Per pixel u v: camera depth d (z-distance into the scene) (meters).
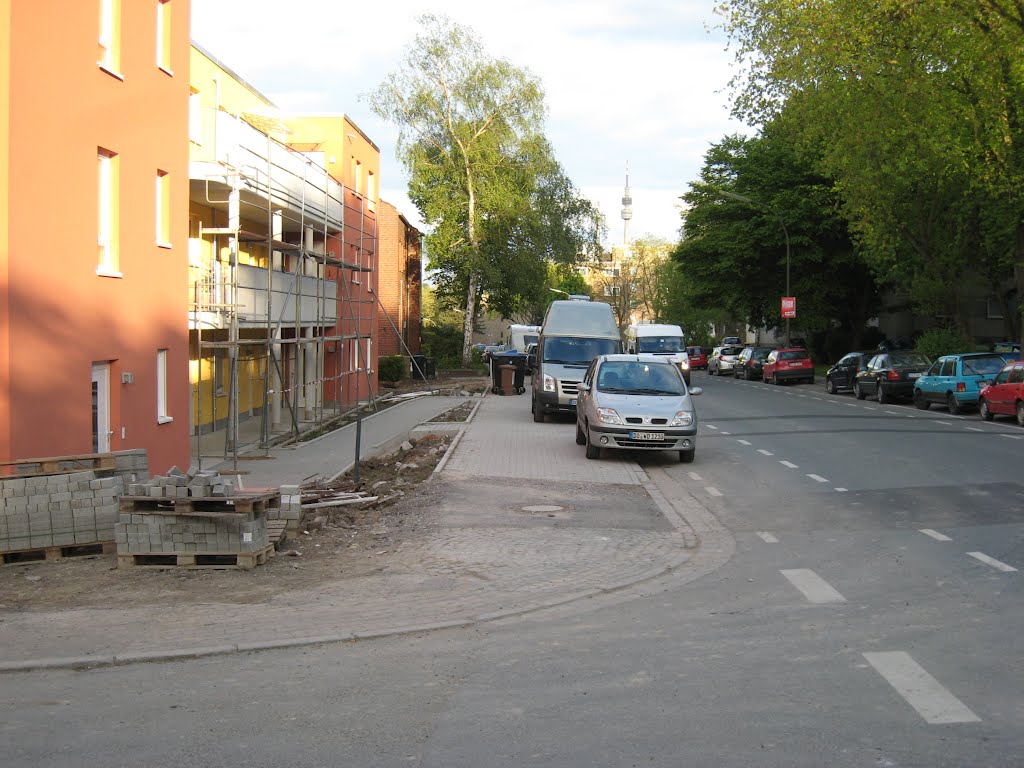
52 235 11.89
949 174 29.64
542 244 50.78
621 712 5.06
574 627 6.86
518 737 4.75
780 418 25.12
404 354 52.53
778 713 4.98
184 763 4.51
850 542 9.66
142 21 14.65
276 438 22.91
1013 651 5.95
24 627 6.98
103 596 7.87
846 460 16.23
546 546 9.72
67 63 12.23
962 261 34.31
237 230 19.00
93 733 4.93
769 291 54.19
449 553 9.40
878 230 32.91
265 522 9.09
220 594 7.89
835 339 57.53
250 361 27.86
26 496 9.06
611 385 17.38
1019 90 27.06
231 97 25.34
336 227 29.39
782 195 49.78
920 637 6.30
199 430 17.66
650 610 7.28
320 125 31.69
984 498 12.00
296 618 7.15
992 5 25.03
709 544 9.87
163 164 15.62
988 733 4.65
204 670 6.02
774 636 6.43
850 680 5.48
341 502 12.15
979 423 23.12
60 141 12.07
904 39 27.47
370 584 8.20
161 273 15.57
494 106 47.91
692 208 55.94
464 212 50.19
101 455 9.78
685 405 16.66
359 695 5.46
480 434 21.00
